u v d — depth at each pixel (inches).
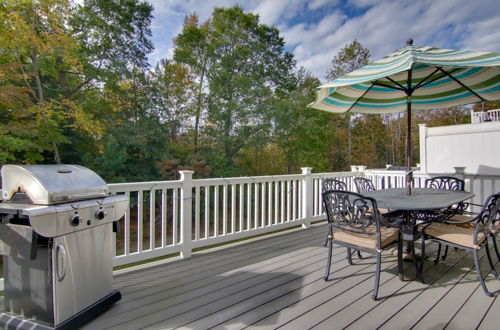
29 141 289.9
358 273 104.1
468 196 113.3
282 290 90.4
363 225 90.1
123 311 77.5
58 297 64.5
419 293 87.6
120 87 414.6
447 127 285.1
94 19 392.5
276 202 163.6
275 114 470.9
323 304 81.0
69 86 395.9
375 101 153.3
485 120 352.2
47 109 306.8
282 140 512.4
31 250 61.1
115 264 105.3
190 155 442.9
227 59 503.2
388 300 83.2
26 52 303.4
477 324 70.3
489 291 88.2
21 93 288.0
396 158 740.7
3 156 269.3
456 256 121.1
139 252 112.0
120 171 387.9
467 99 142.6
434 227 102.0
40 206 62.6
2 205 63.8
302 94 536.1
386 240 88.0
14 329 65.8
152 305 81.0
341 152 674.8
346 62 639.1
